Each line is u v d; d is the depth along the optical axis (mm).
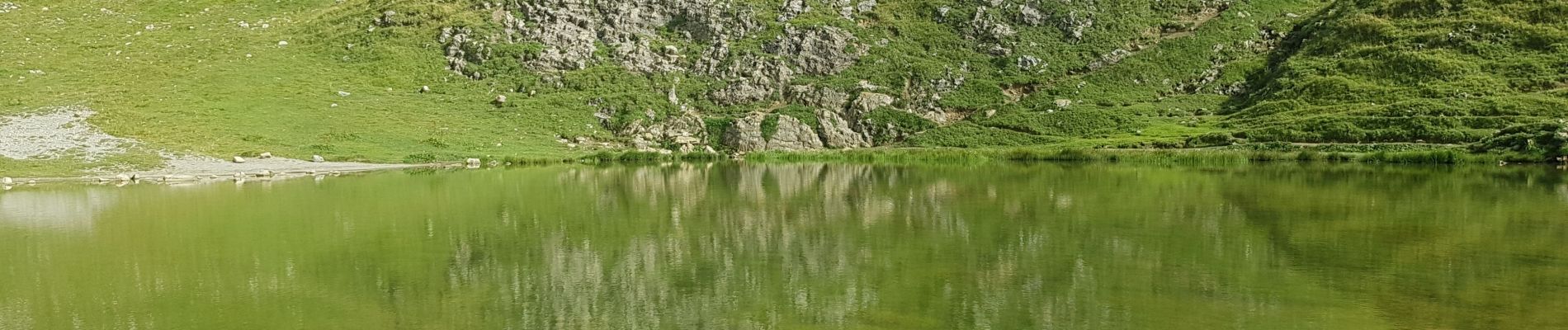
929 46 84188
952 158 58750
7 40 78625
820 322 11742
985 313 12086
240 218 23938
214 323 12070
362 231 21141
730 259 16750
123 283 14836
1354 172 40406
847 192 31594
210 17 90250
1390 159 48781
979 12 87938
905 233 20078
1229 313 11852
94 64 72812
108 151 47531
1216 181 35375
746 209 26078
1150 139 62312
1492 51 70562
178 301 13398
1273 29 85438
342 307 12945
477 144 61625
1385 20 78875
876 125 70562
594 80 75688
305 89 69938
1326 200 26641
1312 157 51281
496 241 19391
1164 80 78688
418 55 79812
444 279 14969
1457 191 29109
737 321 11906
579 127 68500
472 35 82000
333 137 58531
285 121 60656
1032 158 57469
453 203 28203
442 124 65562
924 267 15508
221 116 59531
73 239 20031
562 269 15875
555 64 78312
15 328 11914
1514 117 56344
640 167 53500
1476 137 53969
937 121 71875
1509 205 24609
